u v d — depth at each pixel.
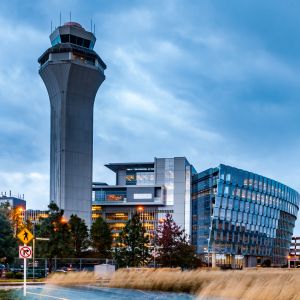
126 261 77.56
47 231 64.69
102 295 26.92
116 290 32.06
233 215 162.38
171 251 82.88
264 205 177.38
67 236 66.44
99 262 66.50
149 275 35.31
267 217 179.00
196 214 176.25
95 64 159.88
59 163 156.00
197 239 171.62
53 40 165.00
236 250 162.12
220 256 159.00
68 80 155.25
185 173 182.88
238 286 22.59
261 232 174.75
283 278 21.78
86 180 158.75
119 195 188.62
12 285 38.72
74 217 92.00
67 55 155.25
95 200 188.62
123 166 197.62
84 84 158.38
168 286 32.66
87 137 160.12
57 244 64.38
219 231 157.38
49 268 58.88
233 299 22.02
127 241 79.31
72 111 157.25
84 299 23.55
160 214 181.88
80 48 158.38
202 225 167.88
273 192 184.25
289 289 20.00
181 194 180.88
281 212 190.88
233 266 161.88
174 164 184.38
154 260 80.31
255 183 173.50
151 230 180.25
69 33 159.12
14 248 58.06
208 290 23.98
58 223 65.88
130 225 80.31
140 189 185.00
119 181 199.12
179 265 82.44
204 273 34.94
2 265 67.81
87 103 160.50
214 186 162.00
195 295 27.27
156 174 186.00
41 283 40.81
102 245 101.94
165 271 37.53
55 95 160.00
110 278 42.19
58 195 154.75
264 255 175.50
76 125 157.88
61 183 154.50
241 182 166.38
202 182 172.38
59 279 42.00
